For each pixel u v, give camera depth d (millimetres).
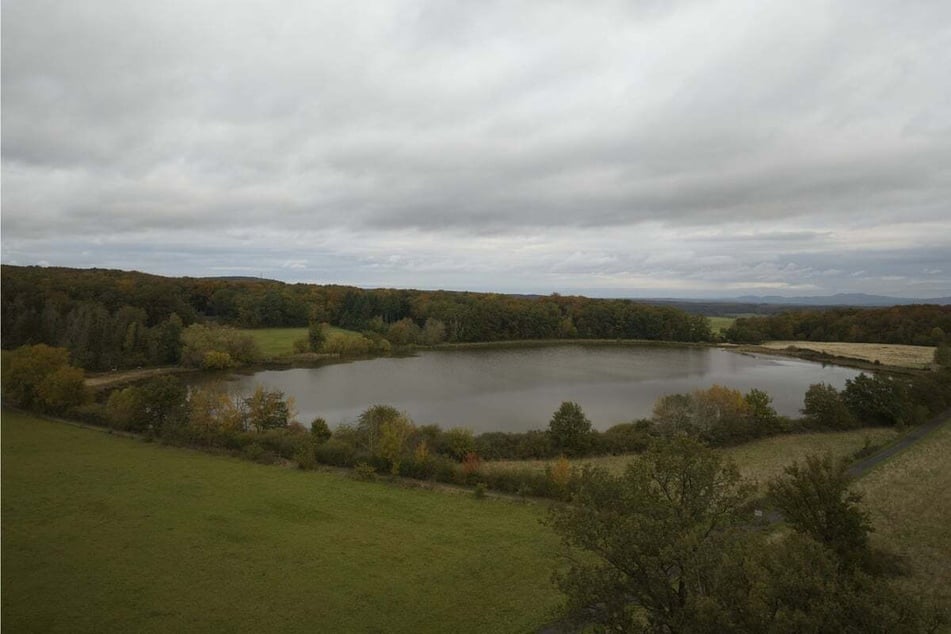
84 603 25047
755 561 15422
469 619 24844
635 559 16578
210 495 38281
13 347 85062
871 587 14695
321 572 28516
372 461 45031
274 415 54656
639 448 52812
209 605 25312
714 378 100500
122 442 50719
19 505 35531
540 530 34125
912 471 44938
